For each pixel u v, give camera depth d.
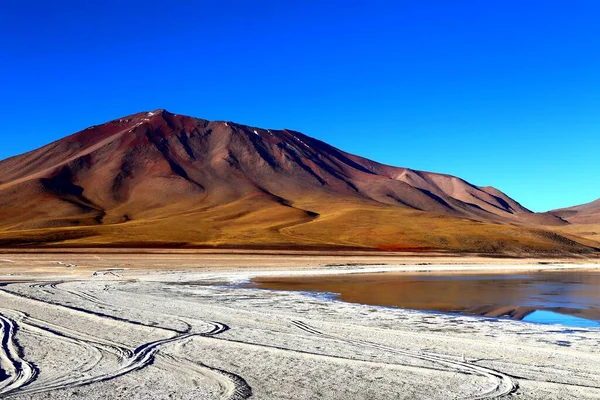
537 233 154.25
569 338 21.17
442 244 133.88
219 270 59.91
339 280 50.06
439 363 16.91
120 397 13.48
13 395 13.55
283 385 14.56
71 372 15.60
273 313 27.27
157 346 19.00
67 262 66.12
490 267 75.75
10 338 20.11
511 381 14.97
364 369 16.16
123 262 67.56
